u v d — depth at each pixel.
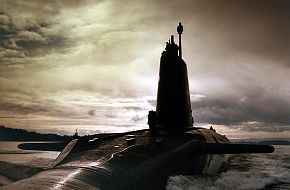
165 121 19.70
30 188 6.80
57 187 7.12
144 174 10.63
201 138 17.16
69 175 8.44
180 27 21.20
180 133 17.56
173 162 12.96
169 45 20.66
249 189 15.12
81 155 12.03
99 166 9.91
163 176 11.54
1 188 6.83
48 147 16.88
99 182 8.59
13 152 46.19
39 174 8.71
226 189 14.22
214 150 15.84
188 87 21.41
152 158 12.20
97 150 12.58
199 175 14.95
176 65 20.44
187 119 20.48
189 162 14.47
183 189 11.94
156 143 14.17
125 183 9.33
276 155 43.62
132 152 12.11
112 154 11.55
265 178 18.30
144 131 17.47
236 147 15.67
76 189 7.37
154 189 10.34
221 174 17.89
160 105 20.20
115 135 15.70
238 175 18.55
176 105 19.92
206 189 13.20
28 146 17.30
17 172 13.12
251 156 42.12
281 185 16.33
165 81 20.34
